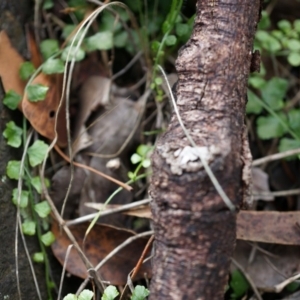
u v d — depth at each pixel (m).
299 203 0.46
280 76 0.50
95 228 0.43
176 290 0.35
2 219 0.42
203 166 0.35
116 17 0.47
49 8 0.47
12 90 0.44
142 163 0.43
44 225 0.44
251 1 0.38
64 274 0.43
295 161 0.48
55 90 0.45
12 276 0.42
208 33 0.38
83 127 0.46
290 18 0.51
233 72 0.37
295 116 0.48
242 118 0.37
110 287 0.40
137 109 0.46
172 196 0.35
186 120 0.36
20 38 0.46
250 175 0.36
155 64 0.45
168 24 0.45
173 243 0.35
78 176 0.45
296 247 0.44
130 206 0.43
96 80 0.47
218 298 0.35
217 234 0.35
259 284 0.44
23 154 0.43
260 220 0.43
